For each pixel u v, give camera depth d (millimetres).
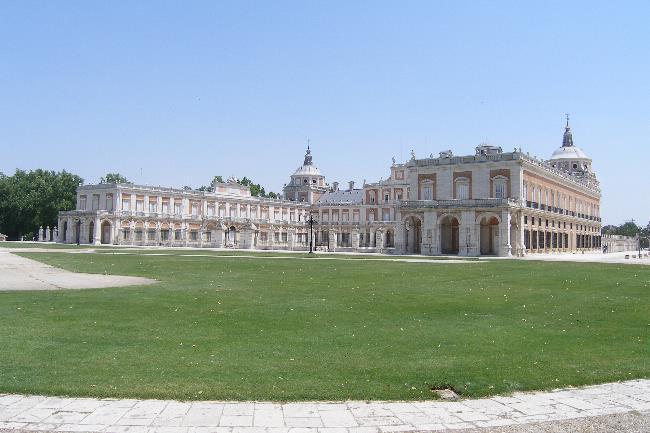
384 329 16891
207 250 88750
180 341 14812
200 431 8805
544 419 9500
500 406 10094
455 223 89375
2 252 63031
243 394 10398
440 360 13016
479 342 15109
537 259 66938
